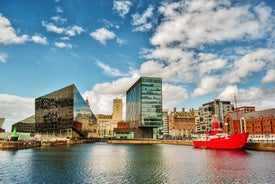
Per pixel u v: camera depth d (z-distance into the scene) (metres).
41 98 195.25
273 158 61.44
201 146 111.12
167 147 124.31
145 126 185.50
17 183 34.66
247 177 38.56
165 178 38.16
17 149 91.81
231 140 92.25
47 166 49.56
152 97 188.75
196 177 38.88
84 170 45.06
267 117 143.00
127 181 36.19
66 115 171.75
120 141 187.75
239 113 167.50
